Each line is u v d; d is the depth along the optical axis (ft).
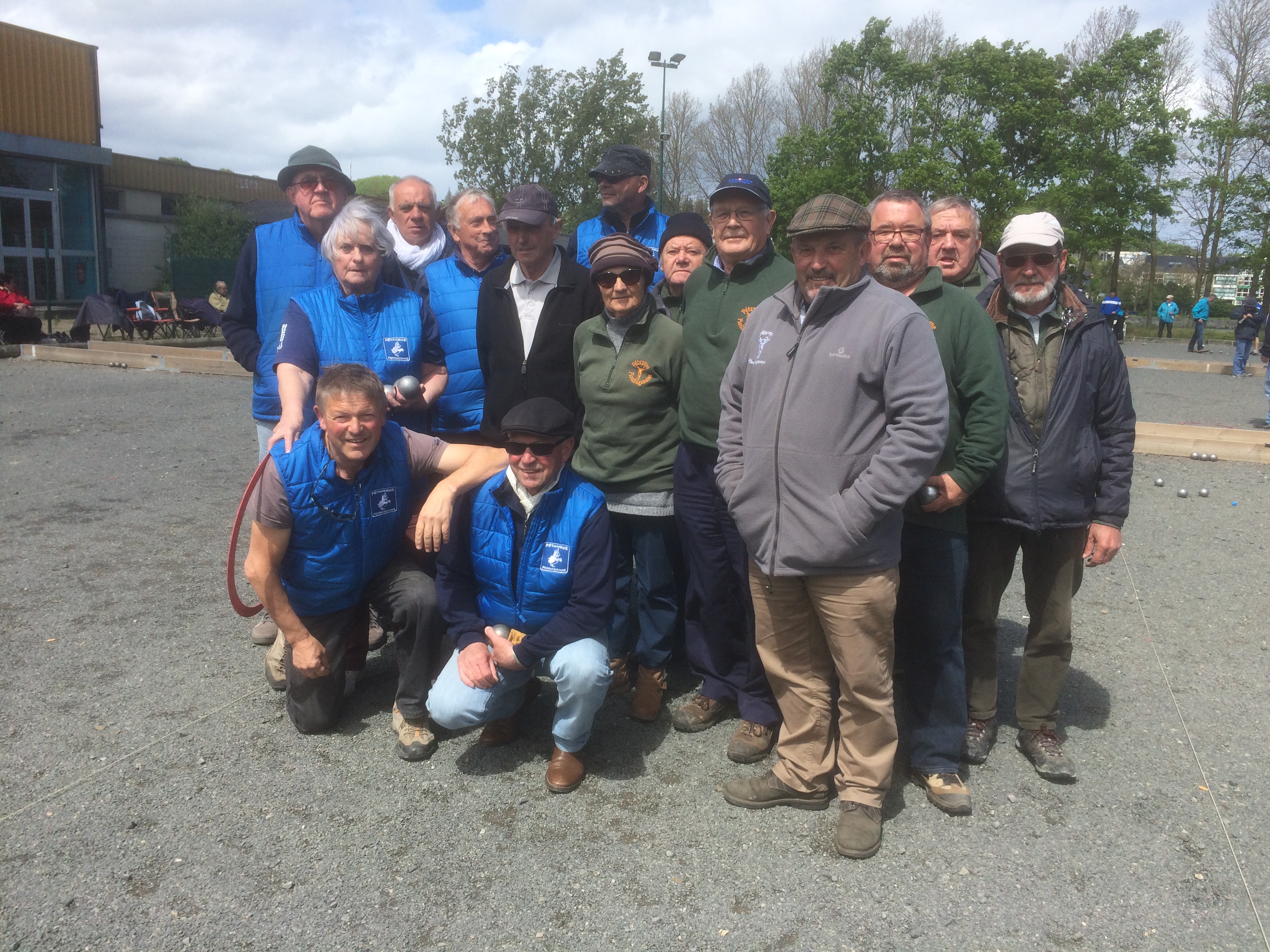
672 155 152.56
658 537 11.88
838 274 8.74
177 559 17.54
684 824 9.66
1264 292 124.57
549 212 12.30
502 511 10.55
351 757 10.86
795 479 8.87
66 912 8.07
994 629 10.96
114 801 9.74
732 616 11.71
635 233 16.16
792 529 8.94
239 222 102.42
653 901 8.41
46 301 79.30
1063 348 10.11
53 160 78.38
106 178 99.30
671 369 11.67
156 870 8.66
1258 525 21.33
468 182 109.70
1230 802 10.10
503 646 10.30
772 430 9.02
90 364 47.70
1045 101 103.60
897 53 110.83
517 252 12.44
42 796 9.77
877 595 8.85
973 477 9.33
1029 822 9.74
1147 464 28.40
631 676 13.53
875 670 9.04
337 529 10.55
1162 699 12.64
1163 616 15.69
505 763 10.86
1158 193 106.11
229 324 13.69
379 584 11.21
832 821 9.75
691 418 11.17
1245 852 9.21
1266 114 121.49
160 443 27.84
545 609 10.69
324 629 11.24
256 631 13.82
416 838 9.29
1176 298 144.05
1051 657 10.69
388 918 8.12
